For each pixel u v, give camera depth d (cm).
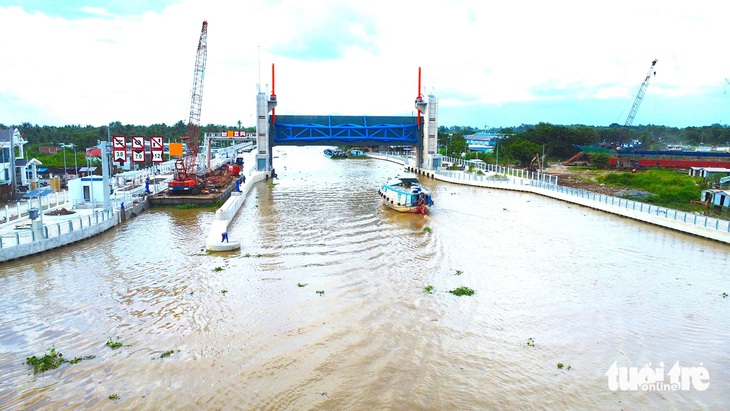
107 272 3738
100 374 2280
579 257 4275
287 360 2412
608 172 12025
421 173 11631
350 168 13838
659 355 2516
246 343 2584
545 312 3036
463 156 14975
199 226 5550
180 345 2561
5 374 2270
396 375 2286
